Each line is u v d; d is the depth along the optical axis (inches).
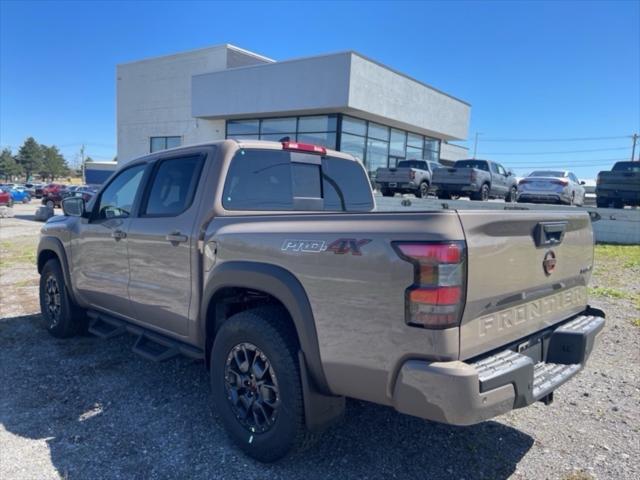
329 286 100.4
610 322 233.6
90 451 120.1
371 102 874.1
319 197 162.4
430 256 86.5
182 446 122.8
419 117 1027.3
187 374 168.6
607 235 548.1
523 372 93.3
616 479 111.3
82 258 183.8
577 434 131.6
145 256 150.6
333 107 839.1
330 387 103.9
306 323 104.1
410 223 90.8
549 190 674.8
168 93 1230.3
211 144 142.8
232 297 132.0
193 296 134.0
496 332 97.8
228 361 122.0
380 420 136.9
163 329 150.4
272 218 117.5
